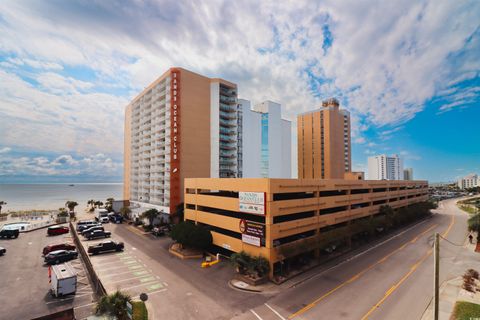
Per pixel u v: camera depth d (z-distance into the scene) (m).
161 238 50.19
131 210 70.88
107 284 28.02
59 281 25.09
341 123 119.25
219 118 72.69
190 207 45.53
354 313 22.03
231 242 34.91
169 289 26.78
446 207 102.19
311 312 22.19
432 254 39.53
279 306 23.19
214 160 70.56
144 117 83.31
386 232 54.94
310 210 36.06
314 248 33.91
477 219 46.28
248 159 85.75
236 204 34.44
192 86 68.06
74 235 50.31
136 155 90.50
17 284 28.36
